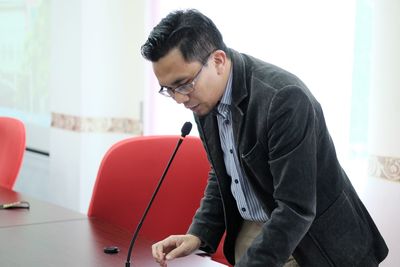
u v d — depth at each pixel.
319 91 2.61
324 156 1.52
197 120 1.69
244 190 1.65
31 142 4.56
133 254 1.76
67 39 3.96
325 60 2.59
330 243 1.55
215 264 1.69
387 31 2.35
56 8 4.04
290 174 1.38
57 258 1.70
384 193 2.40
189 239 1.72
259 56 2.84
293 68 2.69
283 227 1.37
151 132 3.67
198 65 1.41
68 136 4.02
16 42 4.67
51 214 2.21
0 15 4.82
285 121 1.38
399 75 2.31
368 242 1.62
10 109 4.80
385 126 2.38
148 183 2.39
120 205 2.33
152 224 2.40
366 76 2.54
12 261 1.66
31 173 4.59
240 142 1.51
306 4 2.63
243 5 2.91
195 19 1.41
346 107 2.55
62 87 4.05
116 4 3.87
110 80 3.91
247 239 1.74
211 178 1.85
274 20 2.77
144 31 3.72
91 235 1.95
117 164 2.32
